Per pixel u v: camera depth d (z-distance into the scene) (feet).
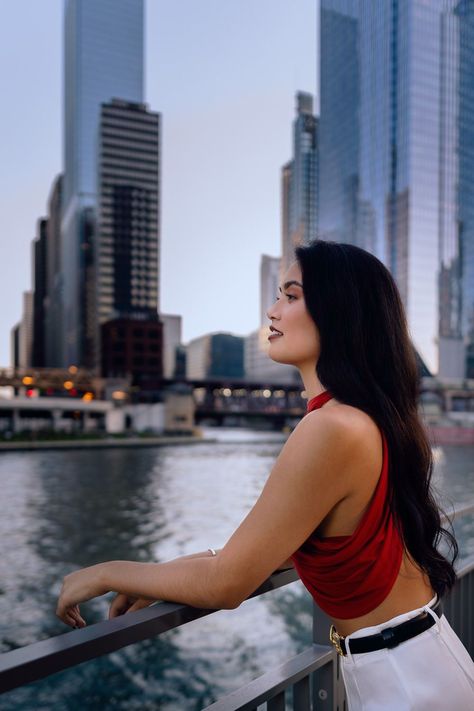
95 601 58.80
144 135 555.28
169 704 37.78
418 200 428.56
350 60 482.28
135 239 542.57
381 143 444.55
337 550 3.67
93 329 624.59
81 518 108.58
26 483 155.94
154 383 440.04
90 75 652.89
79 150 649.61
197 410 404.98
